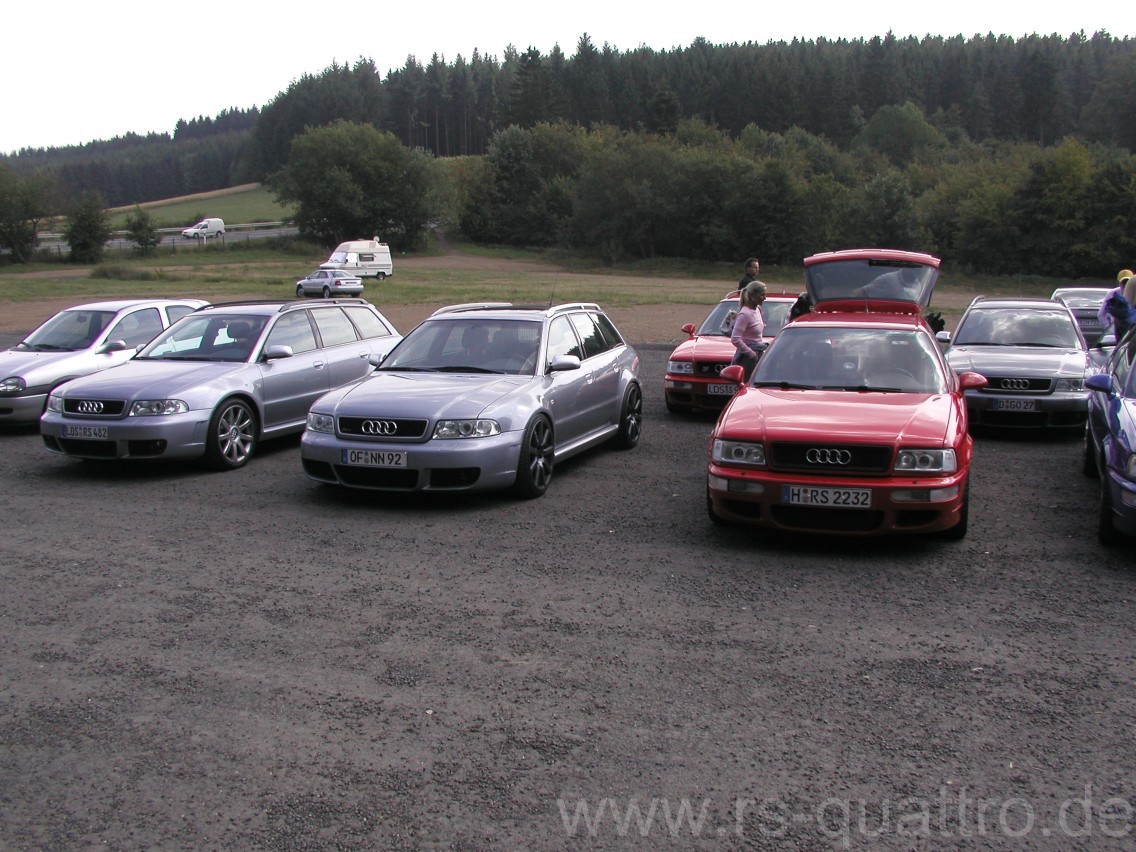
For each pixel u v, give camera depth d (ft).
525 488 24.94
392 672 14.20
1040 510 24.09
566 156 394.73
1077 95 493.77
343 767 11.48
